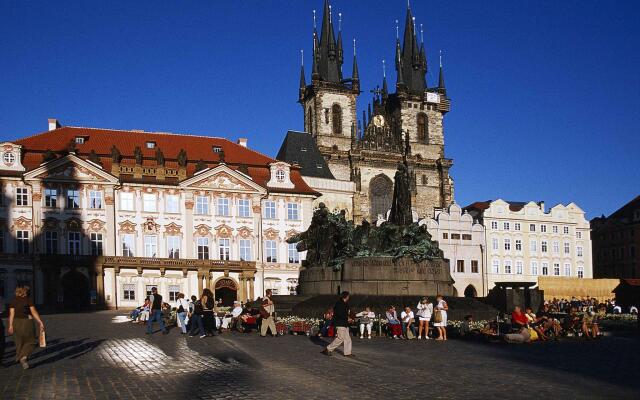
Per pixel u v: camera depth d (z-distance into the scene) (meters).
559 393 19.23
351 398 18.36
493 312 43.75
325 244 48.84
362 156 157.00
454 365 25.19
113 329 45.88
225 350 30.30
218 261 96.69
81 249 92.12
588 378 22.12
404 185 49.03
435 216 136.62
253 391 19.38
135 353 29.19
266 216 101.81
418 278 44.62
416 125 169.12
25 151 92.06
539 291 49.78
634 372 23.62
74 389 19.88
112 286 91.56
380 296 43.53
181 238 96.75
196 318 38.31
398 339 36.47
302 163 135.25
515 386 20.39
